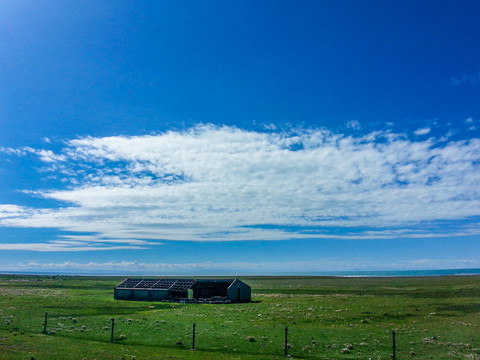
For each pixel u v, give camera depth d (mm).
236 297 93500
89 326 47281
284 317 60375
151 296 95500
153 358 30562
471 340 40875
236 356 32719
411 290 129750
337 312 67250
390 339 41625
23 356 29234
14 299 80125
